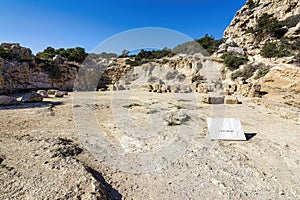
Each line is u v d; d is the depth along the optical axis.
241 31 40.59
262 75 17.84
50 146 4.05
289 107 9.63
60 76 22.45
